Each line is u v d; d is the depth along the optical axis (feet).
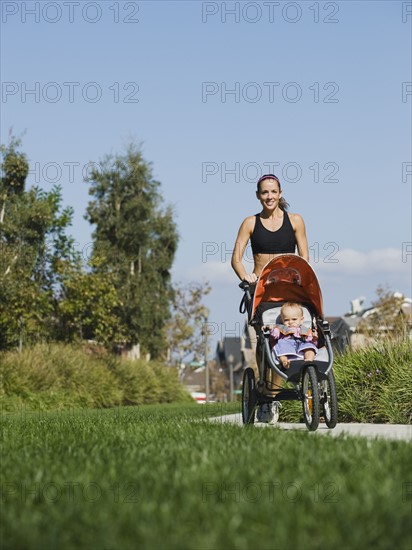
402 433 38.34
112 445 31.27
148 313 228.63
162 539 15.39
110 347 180.04
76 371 133.80
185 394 194.90
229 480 20.90
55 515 17.49
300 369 38.73
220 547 14.92
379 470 21.71
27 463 25.54
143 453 27.25
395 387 50.34
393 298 213.05
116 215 231.91
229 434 34.14
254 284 41.73
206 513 17.26
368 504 17.20
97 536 15.79
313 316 40.98
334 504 17.84
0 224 160.86
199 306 269.03
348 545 14.80
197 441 30.83
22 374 120.26
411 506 17.54
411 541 15.14
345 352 58.34
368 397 51.24
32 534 15.92
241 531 15.92
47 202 162.40
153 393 167.94
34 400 113.70
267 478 21.15
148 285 234.99
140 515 17.15
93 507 18.40
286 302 41.29
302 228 42.91
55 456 27.17
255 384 42.73
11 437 36.47
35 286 153.58
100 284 166.71
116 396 141.38
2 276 148.66
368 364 53.88
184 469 22.79
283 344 39.68
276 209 42.73
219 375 363.76
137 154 233.76
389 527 15.72
